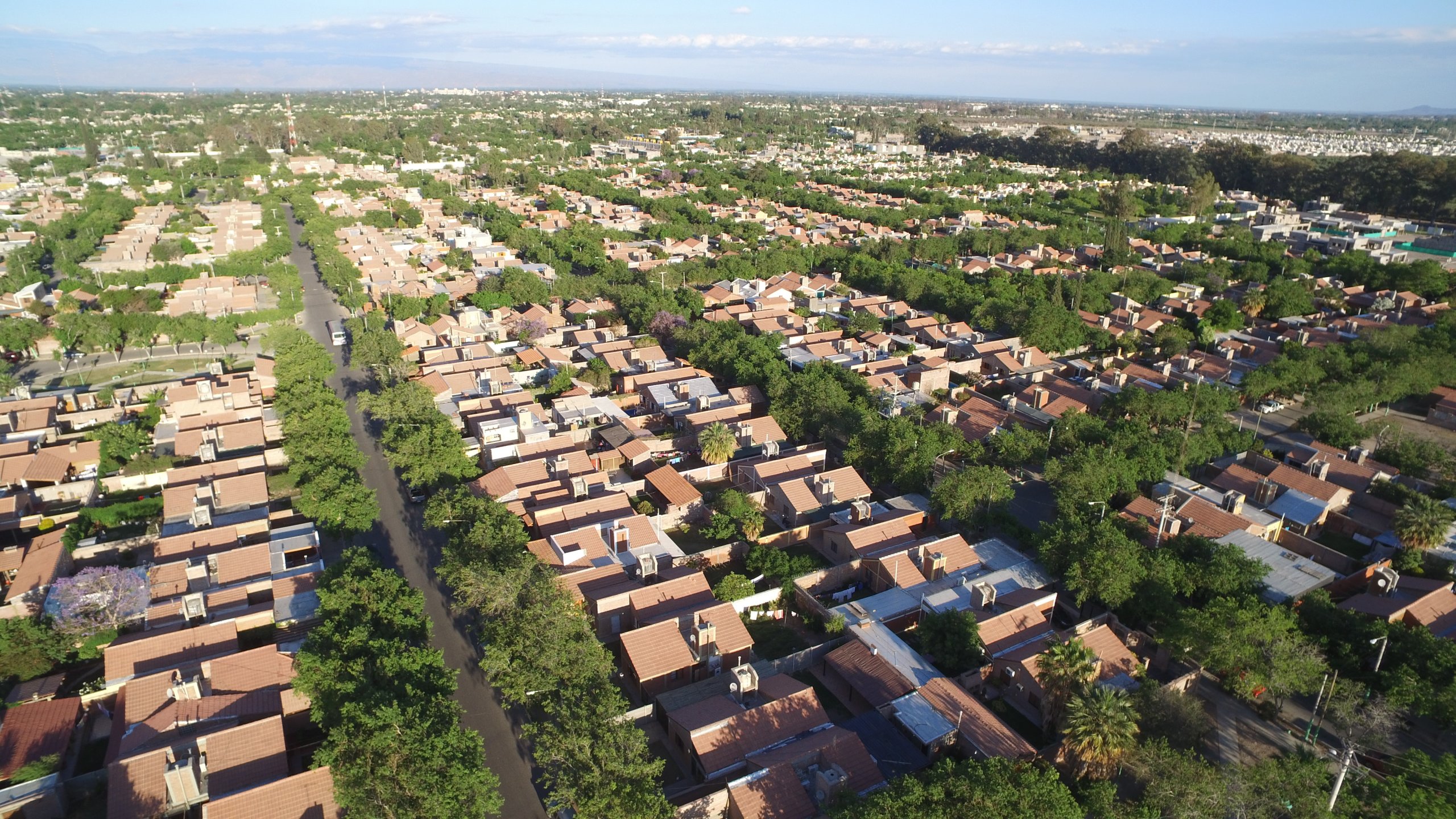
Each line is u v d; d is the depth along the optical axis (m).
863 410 118.62
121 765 58.78
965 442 112.88
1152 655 78.50
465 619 83.00
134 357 151.25
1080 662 65.25
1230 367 143.75
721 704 66.88
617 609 80.00
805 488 102.19
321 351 136.00
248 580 82.88
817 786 58.69
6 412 117.12
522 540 85.88
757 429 119.25
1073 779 62.47
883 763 62.88
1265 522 96.25
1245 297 180.50
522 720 70.25
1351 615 75.69
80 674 74.56
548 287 186.38
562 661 67.12
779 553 89.62
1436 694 66.44
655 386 132.50
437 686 65.31
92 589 75.19
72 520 97.38
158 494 105.62
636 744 58.44
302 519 99.44
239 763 60.00
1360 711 66.62
